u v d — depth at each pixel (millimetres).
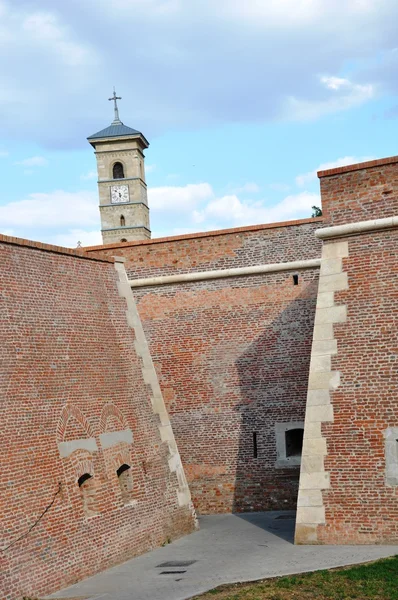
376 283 17375
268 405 24203
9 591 14484
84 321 19219
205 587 14523
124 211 83438
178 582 15305
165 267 25516
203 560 17375
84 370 18672
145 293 25641
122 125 85250
